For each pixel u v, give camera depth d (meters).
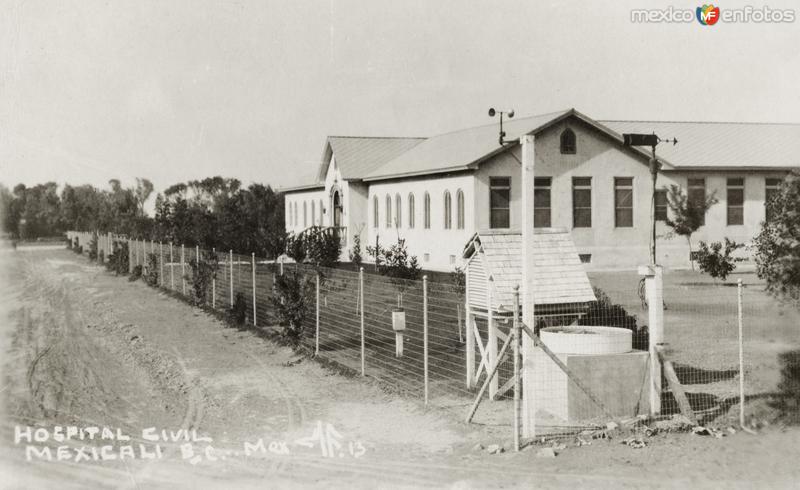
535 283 12.83
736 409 11.83
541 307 12.76
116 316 25.72
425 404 12.81
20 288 35.16
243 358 17.94
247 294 29.75
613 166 36.50
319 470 9.77
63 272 44.31
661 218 37.47
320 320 22.48
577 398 11.45
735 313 21.75
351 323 21.94
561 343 11.73
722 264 28.94
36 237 78.56
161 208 44.00
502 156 34.59
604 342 11.56
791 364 14.54
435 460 10.00
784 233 12.74
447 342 18.62
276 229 40.59
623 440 10.43
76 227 71.25
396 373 15.40
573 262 13.21
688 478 8.98
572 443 10.45
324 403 13.36
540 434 10.87
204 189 60.62
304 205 56.41
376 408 12.85
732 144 40.34
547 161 35.38
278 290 19.62
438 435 11.16
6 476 9.75
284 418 12.48
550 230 13.47
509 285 12.81
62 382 15.55
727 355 15.90
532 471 9.38
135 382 15.61
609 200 36.50
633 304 23.80
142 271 39.38
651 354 11.55
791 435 10.51
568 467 9.49
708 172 37.91
